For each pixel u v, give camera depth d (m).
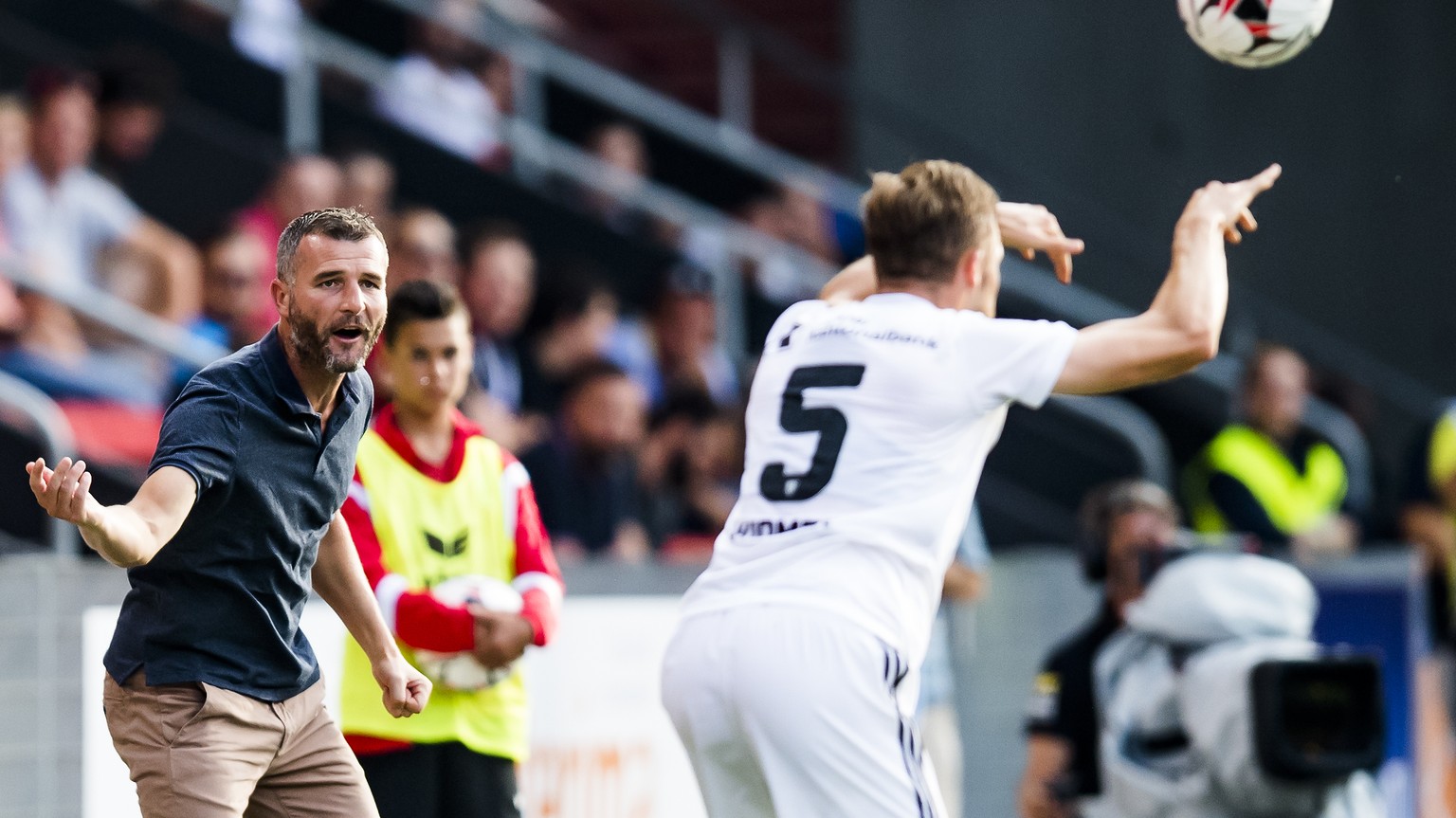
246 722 13.42
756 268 38.56
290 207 30.48
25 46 33.59
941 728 25.34
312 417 13.19
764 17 53.03
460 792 16.91
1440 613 32.53
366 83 38.19
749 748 13.45
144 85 31.56
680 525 29.45
